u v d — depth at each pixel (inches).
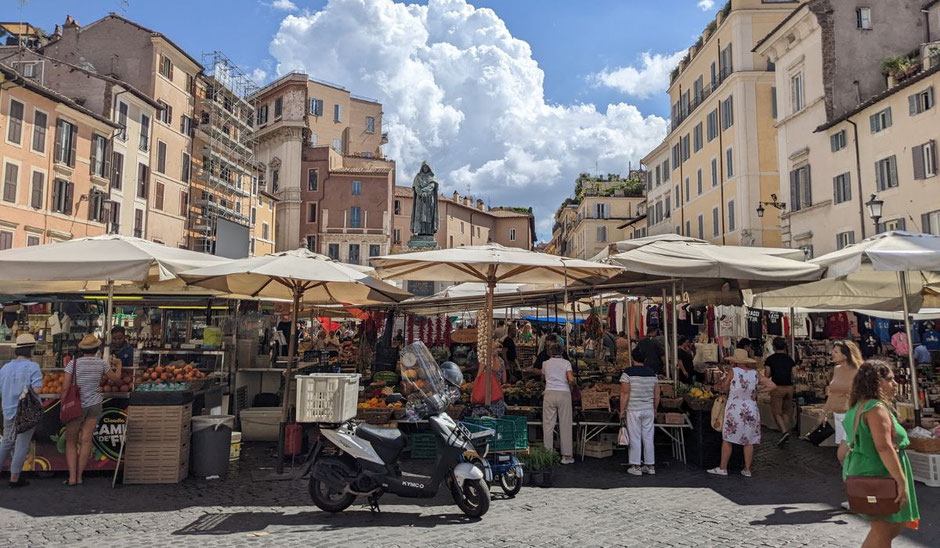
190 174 1769.2
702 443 371.2
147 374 363.6
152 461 319.9
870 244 346.0
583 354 713.6
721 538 236.4
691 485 326.0
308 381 278.8
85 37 1601.9
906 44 1027.9
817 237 1030.4
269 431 448.8
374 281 375.2
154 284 456.4
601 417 398.9
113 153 1401.3
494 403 362.6
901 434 176.1
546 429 379.9
